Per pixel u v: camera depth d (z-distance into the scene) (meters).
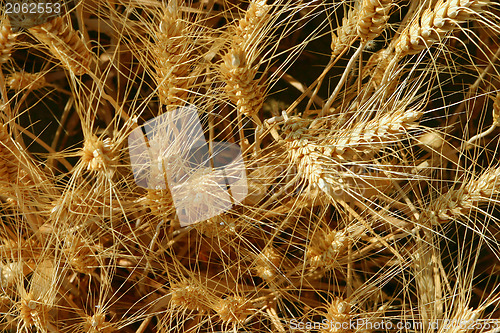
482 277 1.64
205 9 1.61
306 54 1.67
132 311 1.58
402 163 1.55
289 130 1.44
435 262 1.51
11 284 1.51
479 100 1.64
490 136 1.65
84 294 1.57
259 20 1.44
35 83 1.56
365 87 1.51
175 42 1.42
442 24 1.42
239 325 1.51
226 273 1.56
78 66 1.44
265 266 1.53
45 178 1.49
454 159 1.59
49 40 1.42
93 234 1.51
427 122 1.65
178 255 1.57
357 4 1.47
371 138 1.43
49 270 1.50
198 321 1.56
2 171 1.45
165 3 1.44
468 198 1.49
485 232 1.62
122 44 1.59
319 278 1.59
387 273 1.56
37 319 1.47
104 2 1.53
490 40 1.65
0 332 1.53
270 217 1.57
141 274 1.54
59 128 1.61
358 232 1.52
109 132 1.58
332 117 1.50
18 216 1.50
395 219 1.53
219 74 1.50
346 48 1.49
